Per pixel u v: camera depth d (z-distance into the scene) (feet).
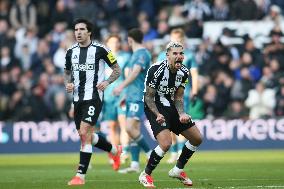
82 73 91.04
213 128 183.73
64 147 182.39
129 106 118.11
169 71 84.48
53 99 196.13
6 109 198.70
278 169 120.98
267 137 185.98
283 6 232.73
